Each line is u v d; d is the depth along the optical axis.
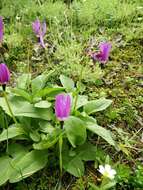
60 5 0.33
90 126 0.18
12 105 0.19
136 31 0.30
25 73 0.24
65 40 0.28
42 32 0.20
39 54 0.27
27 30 0.30
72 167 0.18
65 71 0.25
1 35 0.20
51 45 0.28
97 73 0.24
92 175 0.18
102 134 0.18
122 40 0.29
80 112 0.20
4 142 0.19
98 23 0.31
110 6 0.32
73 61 0.26
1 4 0.33
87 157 0.18
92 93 0.23
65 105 0.16
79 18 0.31
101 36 0.29
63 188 0.18
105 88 0.24
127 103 0.22
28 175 0.17
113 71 0.25
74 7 0.33
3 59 0.27
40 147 0.18
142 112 0.22
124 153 0.19
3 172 0.17
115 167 0.18
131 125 0.21
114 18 0.31
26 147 0.19
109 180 0.16
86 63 0.24
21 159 0.17
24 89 0.21
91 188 0.17
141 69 0.25
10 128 0.18
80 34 0.30
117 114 0.21
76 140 0.18
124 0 0.33
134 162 0.19
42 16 0.32
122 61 0.26
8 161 0.18
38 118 0.19
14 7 0.33
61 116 0.16
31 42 0.29
